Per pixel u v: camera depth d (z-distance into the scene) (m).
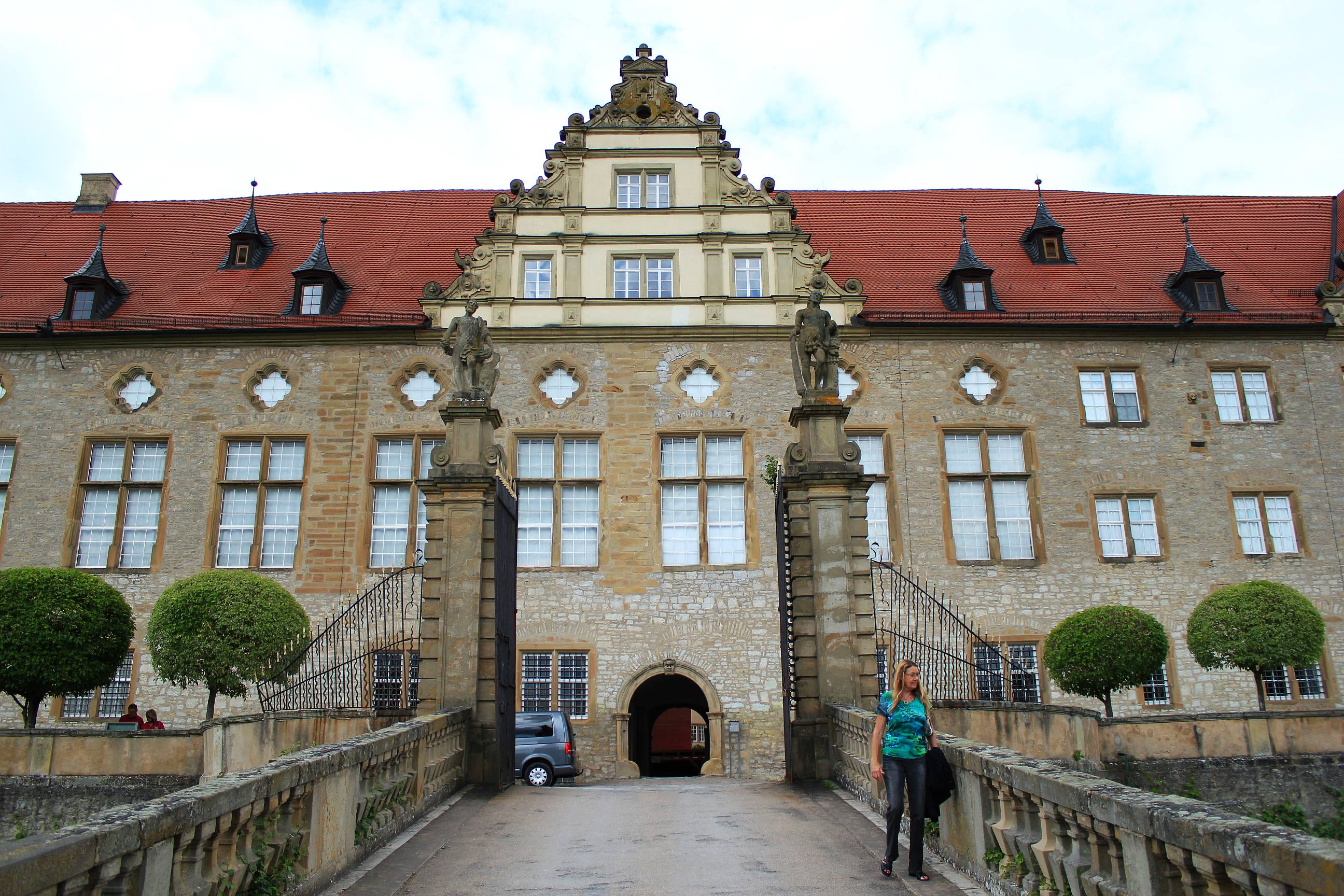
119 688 21.27
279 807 6.61
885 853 8.35
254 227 26.06
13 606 16.17
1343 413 23.19
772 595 21.39
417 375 22.88
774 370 22.67
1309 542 22.38
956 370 23.02
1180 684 21.50
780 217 23.53
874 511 22.31
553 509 21.98
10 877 3.71
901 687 7.83
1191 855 4.55
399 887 7.30
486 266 23.25
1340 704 21.45
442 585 13.19
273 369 23.00
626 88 24.34
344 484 22.20
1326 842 3.90
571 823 10.11
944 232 26.95
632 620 21.33
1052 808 6.05
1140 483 22.59
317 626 21.28
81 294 23.94
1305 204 28.55
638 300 22.95
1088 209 28.30
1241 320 23.45
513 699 14.16
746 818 10.25
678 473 22.28
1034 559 22.08
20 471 22.44
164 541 21.95
